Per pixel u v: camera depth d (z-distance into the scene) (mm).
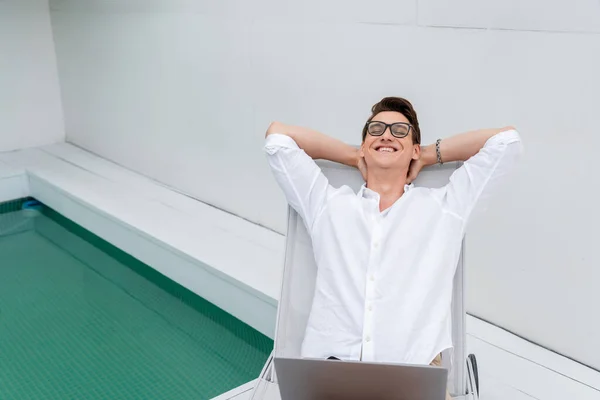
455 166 2209
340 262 2041
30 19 5828
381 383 1702
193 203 4520
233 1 3797
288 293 2258
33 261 4438
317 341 2018
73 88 5852
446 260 2021
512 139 2023
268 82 3719
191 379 3068
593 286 2516
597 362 2572
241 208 4211
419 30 2869
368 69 3145
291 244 2273
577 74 2389
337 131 3393
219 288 3531
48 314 3697
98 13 5121
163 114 4688
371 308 1955
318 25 3326
